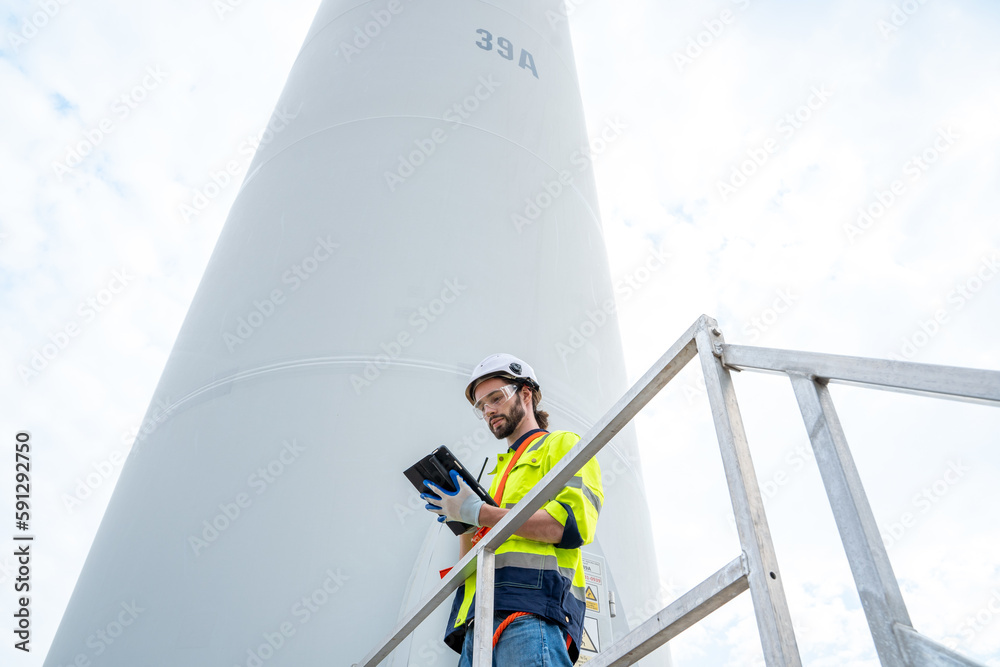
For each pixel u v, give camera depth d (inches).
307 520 145.7
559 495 104.4
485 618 92.0
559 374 189.2
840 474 53.6
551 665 94.5
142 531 154.2
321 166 211.3
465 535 124.0
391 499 149.7
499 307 187.9
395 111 222.4
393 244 189.0
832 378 57.7
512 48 259.9
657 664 162.2
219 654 132.3
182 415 171.9
